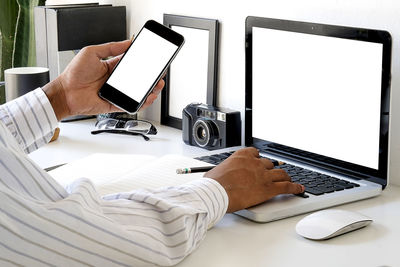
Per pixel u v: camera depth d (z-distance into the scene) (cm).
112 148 172
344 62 134
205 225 105
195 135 172
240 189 115
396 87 139
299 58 144
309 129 144
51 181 90
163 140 180
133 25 208
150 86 130
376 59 127
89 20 202
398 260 101
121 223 93
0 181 85
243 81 171
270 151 156
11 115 117
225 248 106
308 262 101
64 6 206
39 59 209
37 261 84
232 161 118
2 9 241
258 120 158
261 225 116
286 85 148
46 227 84
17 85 184
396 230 114
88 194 91
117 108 135
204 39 179
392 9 137
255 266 99
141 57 133
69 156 165
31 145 120
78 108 130
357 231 114
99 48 130
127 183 128
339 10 147
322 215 111
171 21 189
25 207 83
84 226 86
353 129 134
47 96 126
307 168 144
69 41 201
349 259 102
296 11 157
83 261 87
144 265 92
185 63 187
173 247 96
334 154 139
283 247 107
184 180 130
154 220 96
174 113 194
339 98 136
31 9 228
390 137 141
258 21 153
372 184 132
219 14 176
